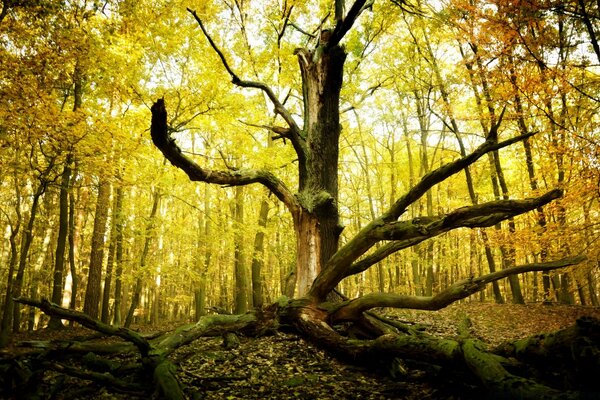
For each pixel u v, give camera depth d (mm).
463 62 10734
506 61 9508
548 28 8961
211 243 14234
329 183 8578
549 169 9781
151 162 10359
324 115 8875
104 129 8281
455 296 5578
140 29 9242
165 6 9516
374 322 6820
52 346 5133
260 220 15016
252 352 6684
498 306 14922
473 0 8711
